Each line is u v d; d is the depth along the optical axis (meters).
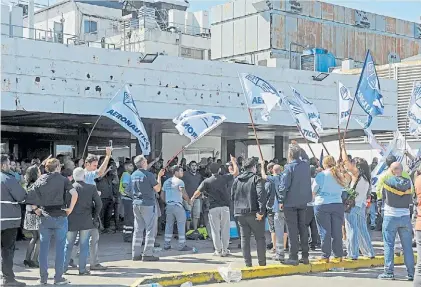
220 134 25.89
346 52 45.56
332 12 44.78
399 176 10.38
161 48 39.88
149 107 16.92
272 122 19.27
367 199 12.05
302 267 11.27
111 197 16.88
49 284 9.75
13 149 24.20
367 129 15.32
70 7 44.81
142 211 12.00
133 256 12.20
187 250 13.51
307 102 15.45
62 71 15.54
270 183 11.39
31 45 15.05
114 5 47.53
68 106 15.63
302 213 11.27
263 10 40.97
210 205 12.74
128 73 16.58
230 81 18.36
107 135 25.08
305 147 34.50
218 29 43.69
